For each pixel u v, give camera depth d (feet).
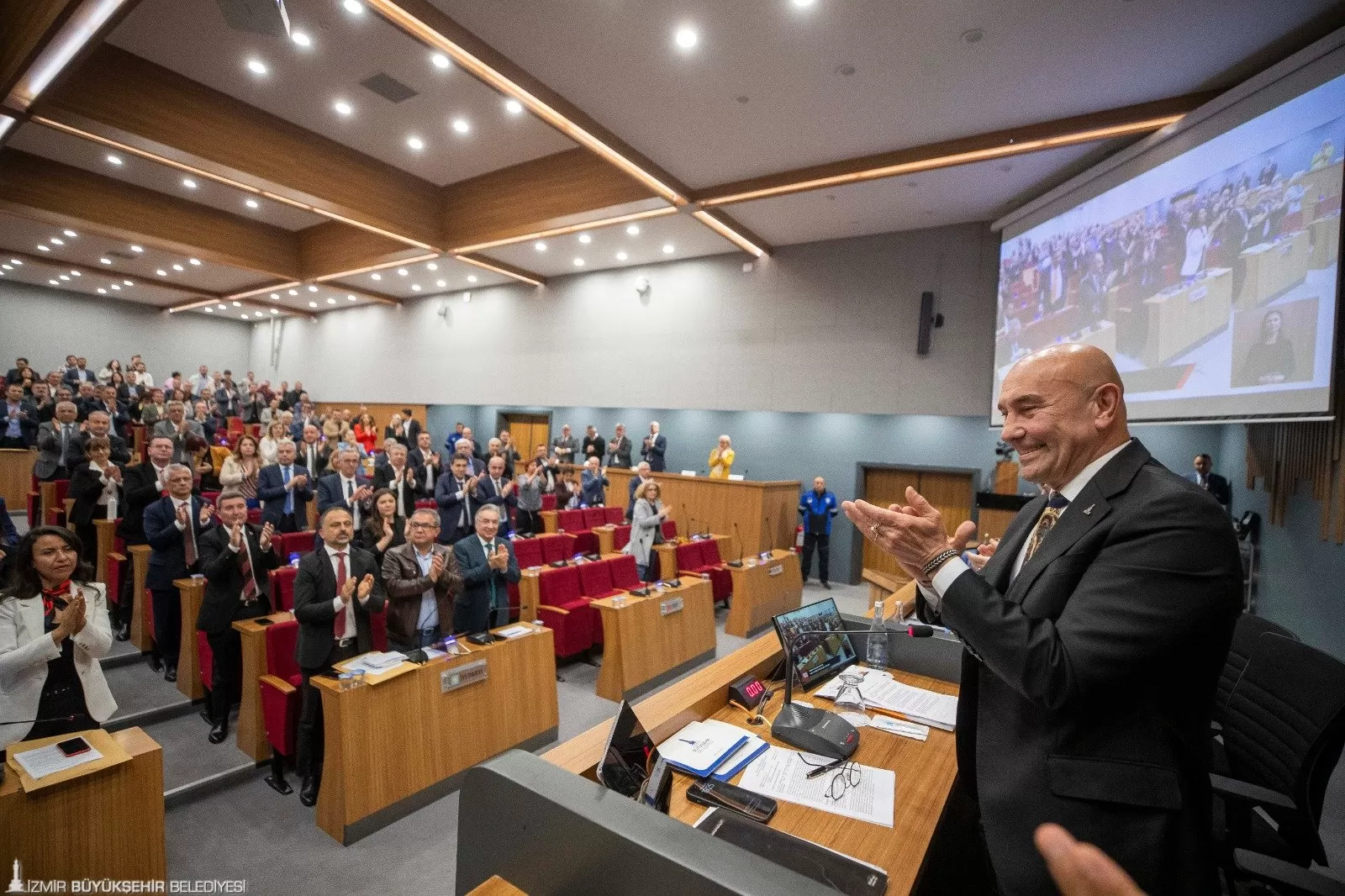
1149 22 14.69
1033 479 4.02
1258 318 14.71
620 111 20.26
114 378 43.50
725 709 6.49
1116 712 3.29
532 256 37.83
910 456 30.09
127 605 15.70
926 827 4.56
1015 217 25.08
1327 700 5.92
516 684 11.93
